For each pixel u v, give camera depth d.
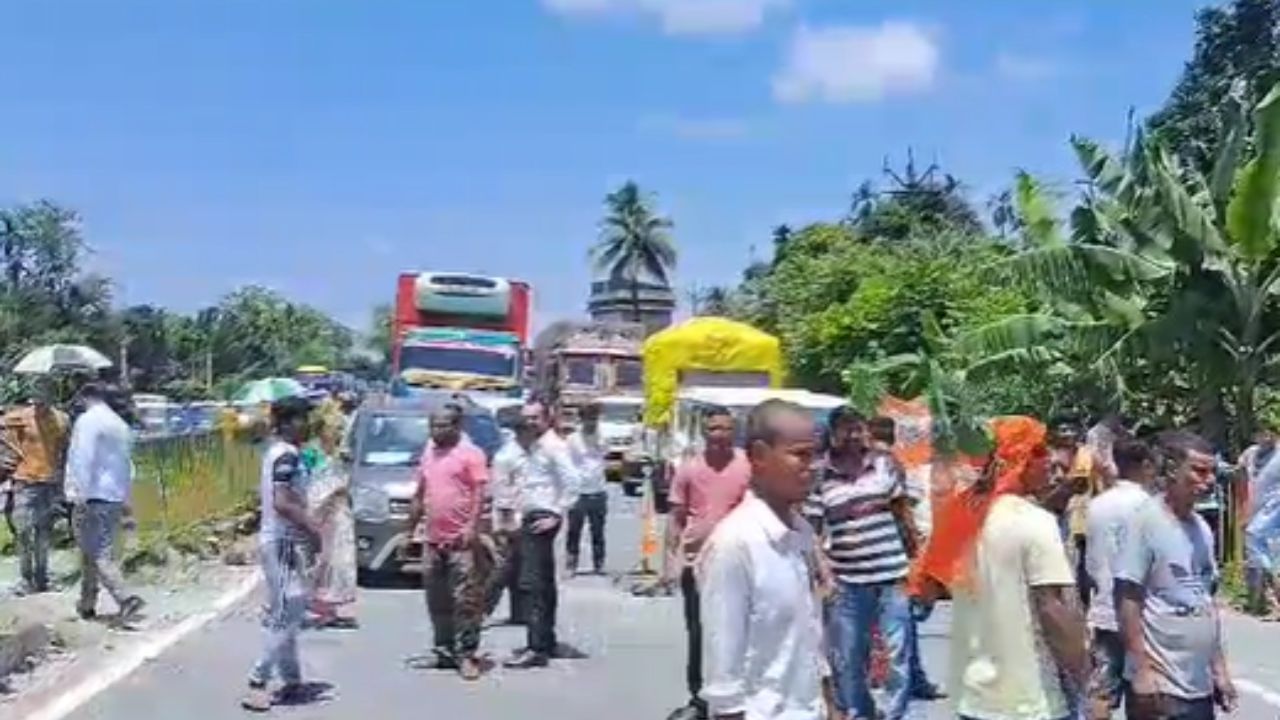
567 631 14.23
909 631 9.09
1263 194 19.48
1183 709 6.00
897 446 10.30
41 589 15.45
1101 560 7.69
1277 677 12.05
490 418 18.77
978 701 5.41
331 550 14.13
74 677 11.50
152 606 15.04
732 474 9.82
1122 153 22.19
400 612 15.20
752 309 55.47
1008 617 5.38
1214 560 6.26
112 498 13.73
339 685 11.35
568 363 40.97
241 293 109.38
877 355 32.72
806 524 4.67
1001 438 5.50
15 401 26.08
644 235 90.19
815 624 4.56
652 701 10.87
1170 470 6.06
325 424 14.50
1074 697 5.42
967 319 33.00
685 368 26.09
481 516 11.95
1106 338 21.52
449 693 11.10
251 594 16.30
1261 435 17.05
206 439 21.03
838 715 4.73
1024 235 26.64
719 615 4.45
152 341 82.44
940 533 5.60
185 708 10.45
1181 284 20.89
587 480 18.89
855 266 42.72
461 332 31.17
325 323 115.88
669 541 11.26
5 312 65.06
